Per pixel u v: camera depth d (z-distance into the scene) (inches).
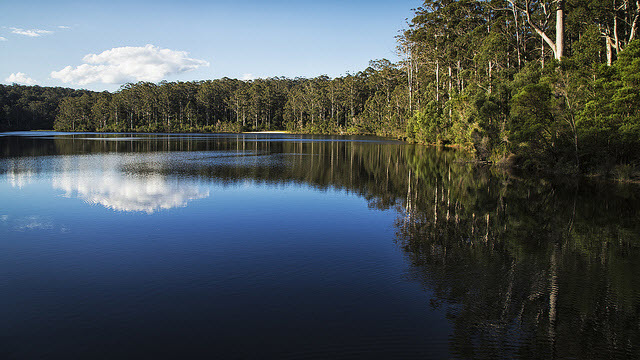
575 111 900.0
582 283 294.5
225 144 2206.0
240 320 231.5
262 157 1378.0
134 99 5310.0
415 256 352.2
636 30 1294.3
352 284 286.5
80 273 304.2
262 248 370.6
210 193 664.4
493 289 281.4
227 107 5487.2
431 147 1958.7
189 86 5600.4
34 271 307.9
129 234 414.6
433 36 2196.1
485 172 968.3
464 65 2134.6
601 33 1189.7
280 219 488.1
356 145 2138.3
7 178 806.5
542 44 1663.4
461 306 254.2
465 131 1438.2
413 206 573.3
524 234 427.5
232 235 414.6
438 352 201.6
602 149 877.2
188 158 1322.6
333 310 245.1
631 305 258.7
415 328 225.0
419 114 2239.2
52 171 929.5
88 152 1542.8
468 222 481.4
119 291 271.0
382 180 831.7
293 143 2341.3
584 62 1093.8
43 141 2327.8
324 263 331.0
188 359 192.4
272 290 274.2
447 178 864.9
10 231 421.7
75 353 197.6
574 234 430.0
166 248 368.2
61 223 457.4
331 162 1210.6
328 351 200.1
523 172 967.6
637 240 406.0
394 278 299.1
